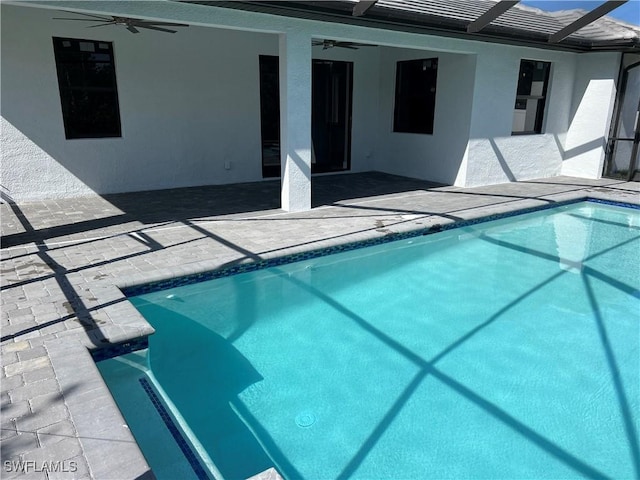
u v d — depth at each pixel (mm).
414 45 8133
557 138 11289
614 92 10531
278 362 4184
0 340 3389
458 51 8812
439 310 5246
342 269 6207
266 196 8711
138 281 4617
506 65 9656
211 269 5027
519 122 10789
